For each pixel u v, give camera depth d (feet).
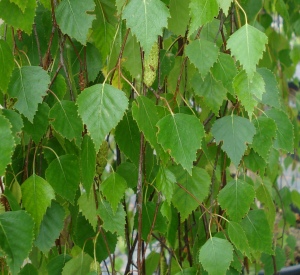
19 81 2.19
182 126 2.21
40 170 2.35
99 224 2.35
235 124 2.36
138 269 2.32
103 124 2.12
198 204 2.46
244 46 2.19
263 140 2.41
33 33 2.44
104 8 2.44
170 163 2.51
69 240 2.76
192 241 2.81
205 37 2.51
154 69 2.35
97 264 2.35
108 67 2.46
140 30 2.12
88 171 2.23
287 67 3.85
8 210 2.24
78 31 2.25
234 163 2.34
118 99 2.14
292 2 3.60
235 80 2.26
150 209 2.46
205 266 2.30
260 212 2.53
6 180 2.36
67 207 2.59
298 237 4.52
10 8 2.15
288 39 3.83
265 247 2.51
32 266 2.35
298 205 4.00
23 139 2.38
